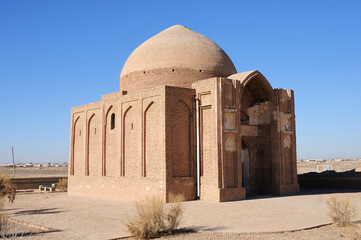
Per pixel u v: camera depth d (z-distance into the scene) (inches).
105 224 450.6
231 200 670.5
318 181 963.3
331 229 401.4
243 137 791.7
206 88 704.4
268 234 376.5
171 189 668.1
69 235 385.7
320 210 537.6
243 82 735.1
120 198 778.8
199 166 700.7
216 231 388.5
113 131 836.6
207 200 676.7
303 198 695.1
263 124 816.3
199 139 706.2
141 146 732.0
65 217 515.5
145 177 715.4
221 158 669.9
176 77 793.6
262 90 812.0
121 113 804.6
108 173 840.9
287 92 834.8
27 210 603.8
